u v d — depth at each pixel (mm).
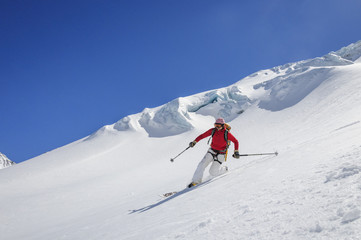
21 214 15078
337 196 1693
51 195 18797
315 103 26219
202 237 1875
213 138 6191
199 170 5930
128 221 4059
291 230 1447
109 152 33812
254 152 15023
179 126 37812
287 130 21641
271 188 2688
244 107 37219
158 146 34219
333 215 1425
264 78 48406
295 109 27969
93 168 29375
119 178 22359
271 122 28047
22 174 28891
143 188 15391
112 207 8531
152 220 3416
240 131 29250
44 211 14953
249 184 3395
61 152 36500
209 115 39844
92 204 14133
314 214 1539
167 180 16391
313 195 1901
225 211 2418
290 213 1713
